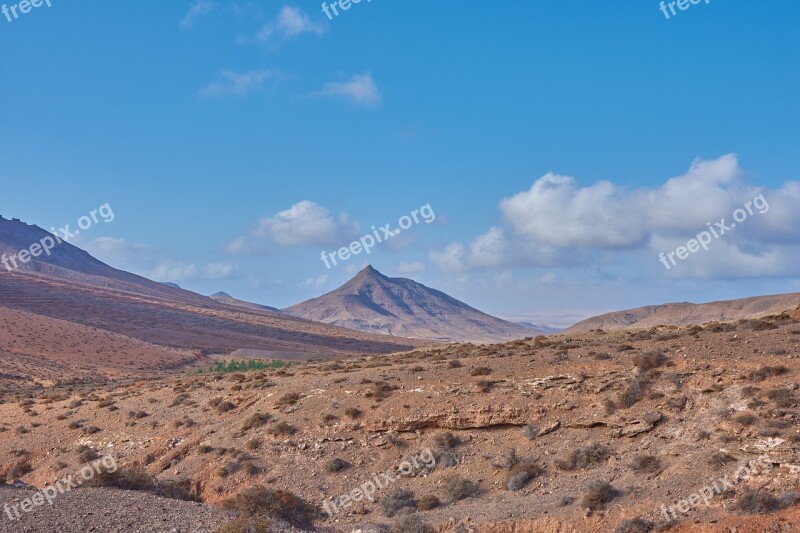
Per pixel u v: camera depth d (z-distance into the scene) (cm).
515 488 3141
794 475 2577
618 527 2569
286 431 3909
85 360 12669
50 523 2066
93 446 4472
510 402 3647
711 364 3494
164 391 5434
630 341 4441
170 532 2056
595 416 3422
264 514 2502
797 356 3362
